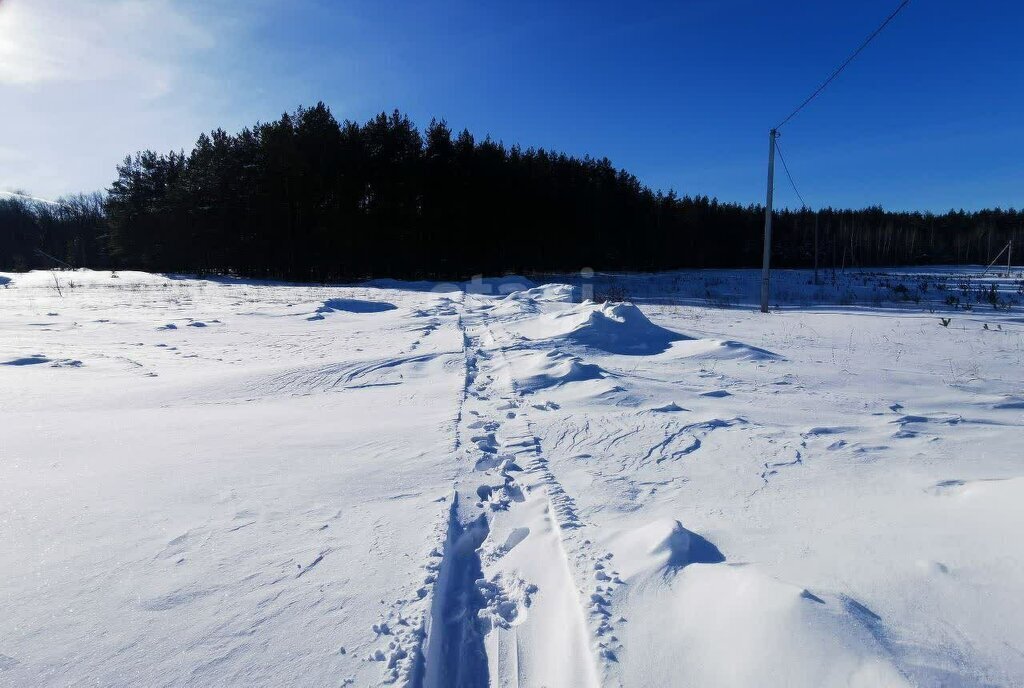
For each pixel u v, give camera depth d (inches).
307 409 230.5
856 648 68.4
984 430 183.5
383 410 226.8
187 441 181.9
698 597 86.2
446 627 92.4
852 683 64.1
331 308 645.9
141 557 105.6
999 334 502.6
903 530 103.8
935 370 323.6
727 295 1058.7
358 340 434.0
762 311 727.7
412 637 82.8
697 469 153.9
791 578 90.1
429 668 79.2
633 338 397.7
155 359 362.6
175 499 133.6
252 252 1310.3
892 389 266.8
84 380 292.8
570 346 366.6
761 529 112.8
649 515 125.3
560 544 112.3
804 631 71.3
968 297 973.2
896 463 149.6
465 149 1385.3
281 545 111.3
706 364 329.4
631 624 84.0
